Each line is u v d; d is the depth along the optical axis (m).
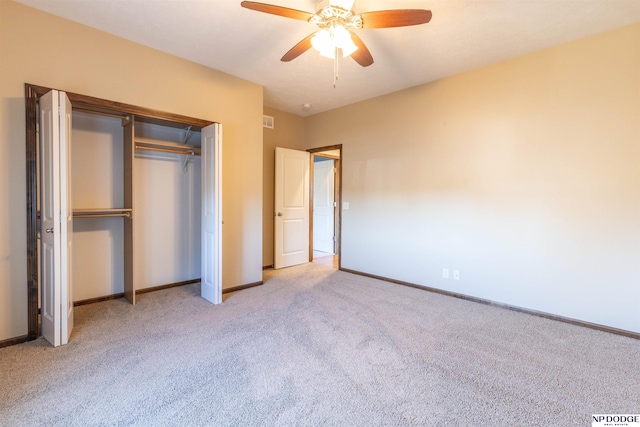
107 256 3.37
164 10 2.40
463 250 3.54
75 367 2.02
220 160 3.21
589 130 2.73
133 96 2.91
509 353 2.27
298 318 2.89
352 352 2.26
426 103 3.83
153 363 2.08
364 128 4.55
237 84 3.68
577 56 2.77
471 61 3.22
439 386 1.86
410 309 3.17
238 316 2.93
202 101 3.38
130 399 1.71
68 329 2.38
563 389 1.84
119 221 3.43
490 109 3.30
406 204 4.06
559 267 2.92
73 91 2.58
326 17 1.97
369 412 1.62
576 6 2.28
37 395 1.73
